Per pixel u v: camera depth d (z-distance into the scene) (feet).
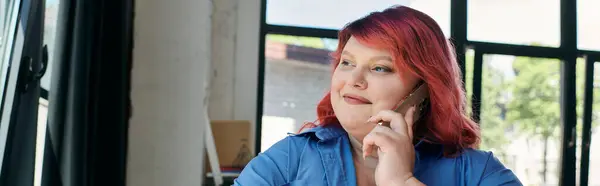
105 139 6.98
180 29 9.61
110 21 7.05
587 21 15.40
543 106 15.31
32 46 4.60
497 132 15.12
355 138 3.26
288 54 14.51
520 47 15.12
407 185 2.89
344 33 3.31
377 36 3.10
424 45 3.14
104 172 6.95
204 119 10.26
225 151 12.99
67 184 5.57
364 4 14.58
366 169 3.22
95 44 6.15
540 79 15.29
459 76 3.39
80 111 5.70
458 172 3.18
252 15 14.23
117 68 7.11
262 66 14.40
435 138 3.26
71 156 5.62
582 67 15.44
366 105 3.13
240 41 14.16
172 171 9.50
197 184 9.71
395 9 3.25
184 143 9.60
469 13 14.93
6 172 4.56
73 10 5.71
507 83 15.14
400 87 3.13
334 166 3.19
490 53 15.03
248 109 14.20
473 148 3.33
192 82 9.71
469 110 3.96
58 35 5.61
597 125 15.55
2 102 4.19
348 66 3.23
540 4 15.19
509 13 15.10
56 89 5.57
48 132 5.51
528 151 15.26
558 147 15.39
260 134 14.34
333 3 14.56
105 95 6.98
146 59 9.39
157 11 9.49
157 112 9.43
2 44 4.15
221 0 14.02
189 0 9.70
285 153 3.31
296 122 14.56
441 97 3.19
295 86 14.57
